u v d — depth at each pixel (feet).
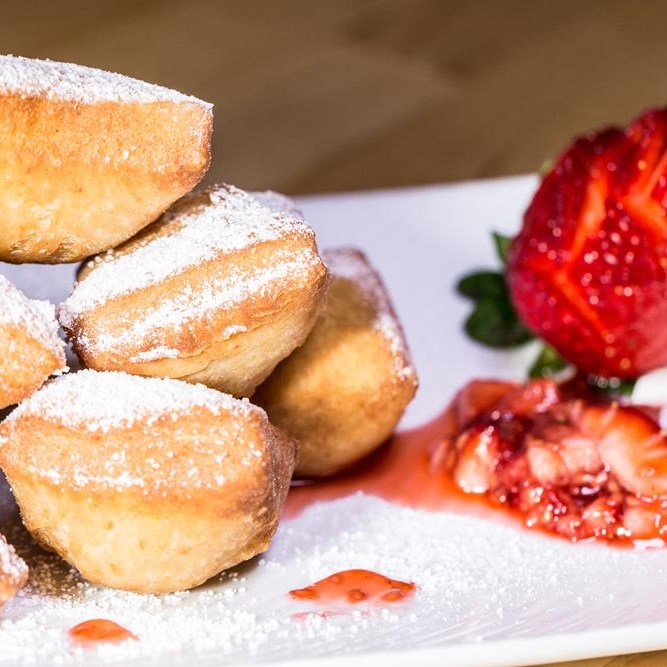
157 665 1.35
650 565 1.45
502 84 2.34
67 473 1.37
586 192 1.65
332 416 1.54
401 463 1.58
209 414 1.37
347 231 1.88
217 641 1.37
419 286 1.81
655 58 2.39
